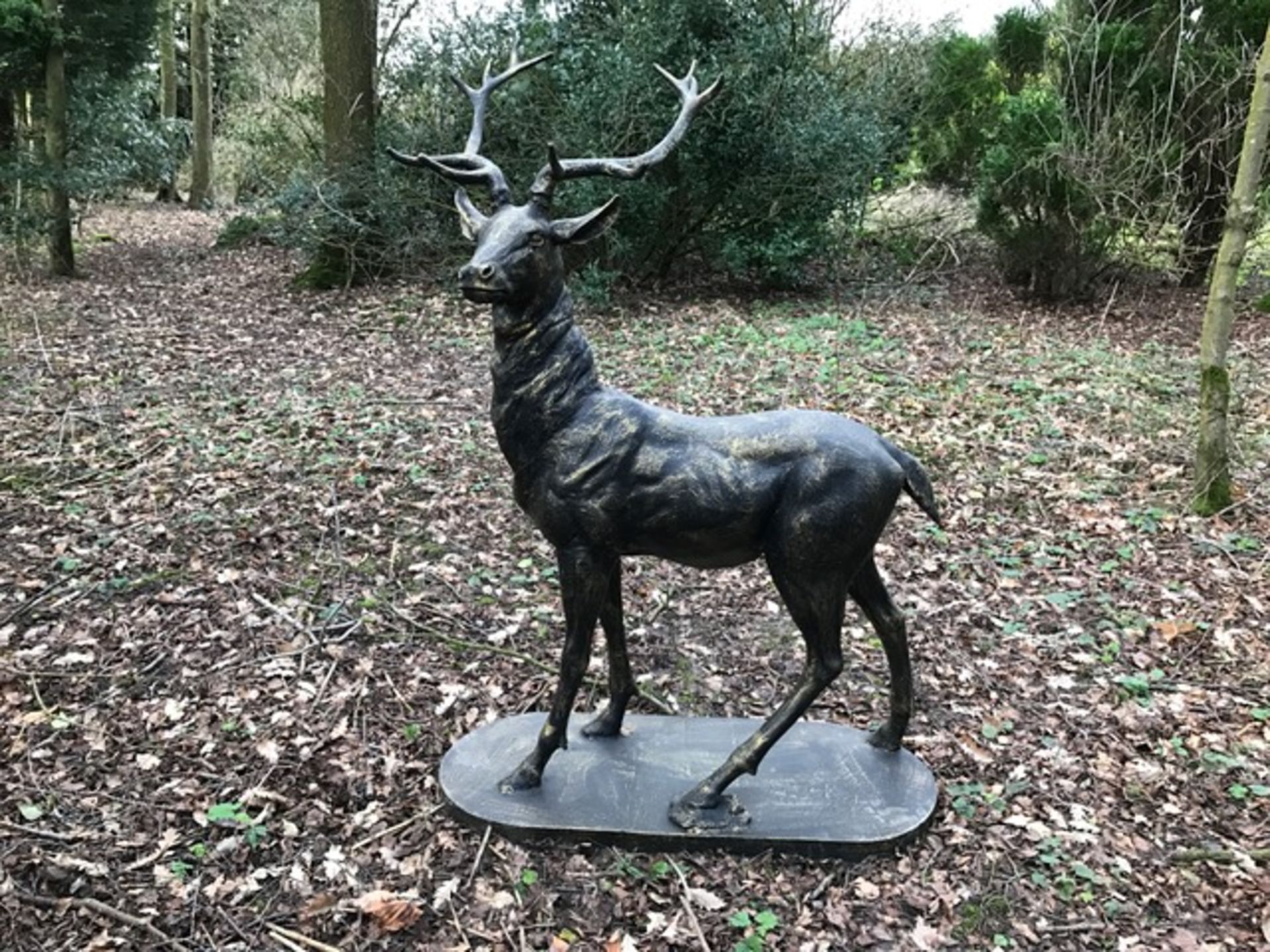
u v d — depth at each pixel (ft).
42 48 34.96
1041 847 10.19
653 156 9.71
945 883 9.69
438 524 16.96
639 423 9.44
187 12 80.79
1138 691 12.92
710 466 9.30
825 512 9.14
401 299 33.35
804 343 27.43
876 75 40.50
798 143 32.45
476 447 20.03
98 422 20.66
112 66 37.93
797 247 34.14
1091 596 15.21
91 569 15.08
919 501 9.93
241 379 24.21
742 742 11.27
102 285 35.58
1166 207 32.24
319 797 10.74
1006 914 9.37
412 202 35.50
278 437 20.29
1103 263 35.17
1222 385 17.48
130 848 9.92
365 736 11.75
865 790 10.48
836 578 9.43
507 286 8.93
